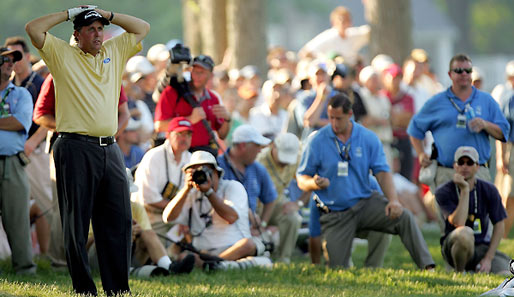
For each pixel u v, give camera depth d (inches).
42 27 997.2
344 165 1432.1
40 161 1517.0
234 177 1485.0
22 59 1409.9
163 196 1437.0
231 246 1411.2
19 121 1286.9
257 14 2893.7
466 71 1494.8
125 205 1051.9
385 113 2036.2
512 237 1882.4
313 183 1425.9
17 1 7116.1
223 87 2266.2
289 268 1395.2
